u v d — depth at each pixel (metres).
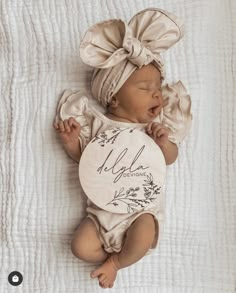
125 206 0.98
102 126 1.02
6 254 1.04
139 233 0.96
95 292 1.02
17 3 1.09
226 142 1.13
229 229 1.10
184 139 1.08
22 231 1.04
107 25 0.97
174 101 1.04
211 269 1.08
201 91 1.10
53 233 1.04
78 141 1.00
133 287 1.04
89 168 0.98
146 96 0.98
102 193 0.98
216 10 1.15
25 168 1.05
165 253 1.06
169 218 1.06
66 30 1.09
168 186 1.07
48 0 1.09
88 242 0.97
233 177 1.12
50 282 1.03
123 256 0.97
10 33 1.08
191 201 1.07
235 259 1.09
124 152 0.98
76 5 1.10
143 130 1.01
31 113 1.07
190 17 1.12
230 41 1.16
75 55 1.08
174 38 1.00
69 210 1.04
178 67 1.10
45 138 1.06
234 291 1.08
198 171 1.08
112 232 0.97
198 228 1.07
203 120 1.10
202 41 1.12
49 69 1.08
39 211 1.04
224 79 1.15
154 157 0.99
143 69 0.97
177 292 1.05
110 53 0.97
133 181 0.98
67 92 1.05
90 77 1.07
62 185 1.05
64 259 1.03
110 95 0.99
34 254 1.04
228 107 1.14
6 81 1.09
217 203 1.11
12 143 1.06
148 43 0.99
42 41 1.08
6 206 1.04
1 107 1.08
